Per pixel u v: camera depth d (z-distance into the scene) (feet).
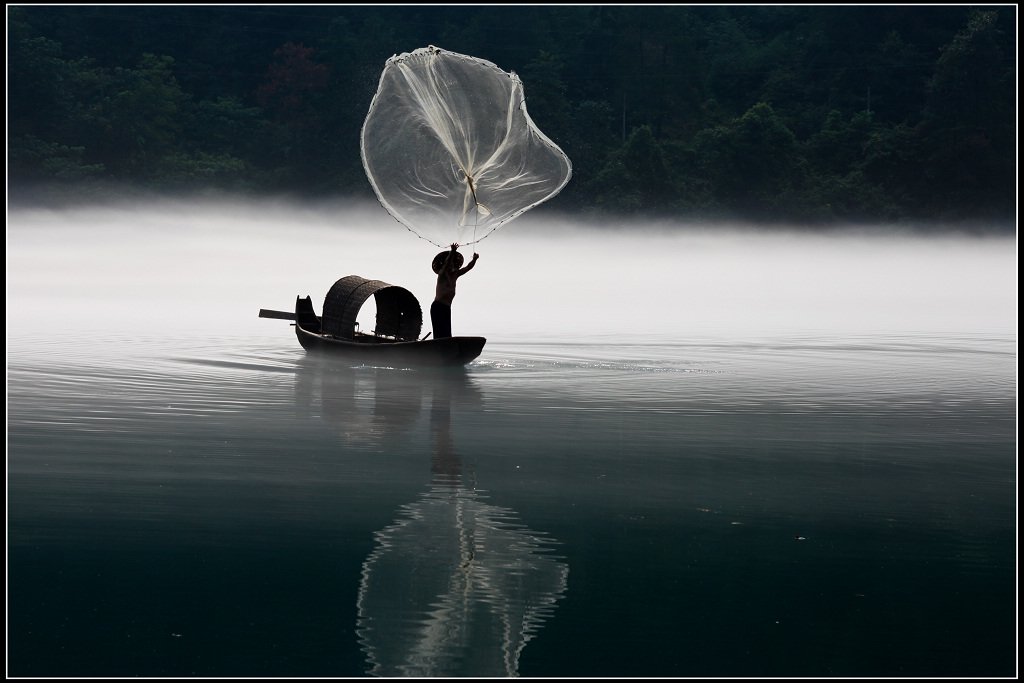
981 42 612.70
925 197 616.80
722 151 625.82
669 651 46.70
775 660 46.06
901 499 69.21
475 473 74.64
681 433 90.63
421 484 71.20
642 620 49.62
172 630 47.91
